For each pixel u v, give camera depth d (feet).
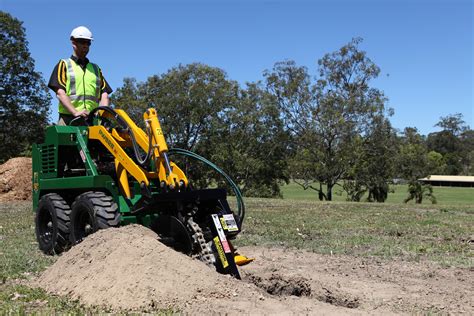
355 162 163.32
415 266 24.59
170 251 17.58
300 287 18.66
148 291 15.99
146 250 17.43
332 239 33.17
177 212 20.71
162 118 176.35
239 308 15.11
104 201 22.48
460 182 370.53
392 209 61.16
